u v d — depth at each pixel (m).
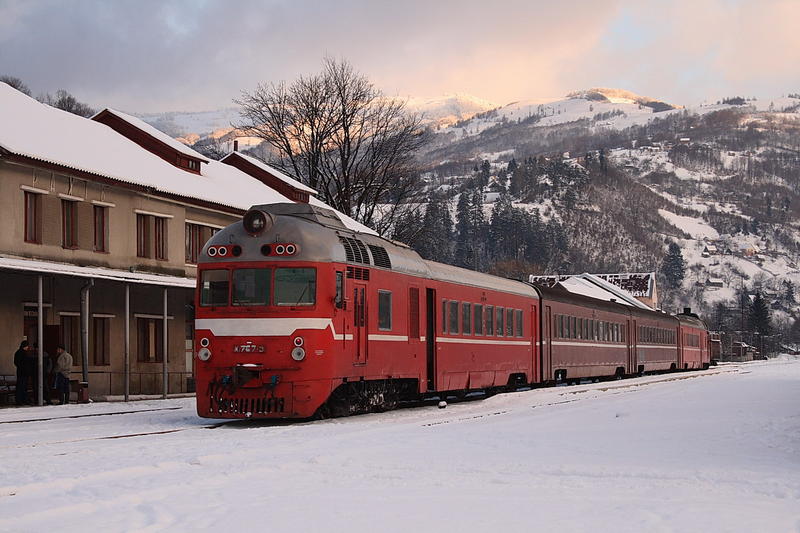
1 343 26.55
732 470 10.95
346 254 18.78
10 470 10.81
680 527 7.59
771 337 164.12
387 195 60.44
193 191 33.53
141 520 7.88
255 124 60.12
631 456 12.34
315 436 14.73
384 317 20.33
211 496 9.09
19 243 26.30
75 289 29.45
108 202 30.09
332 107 59.22
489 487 9.76
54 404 25.50
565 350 34.69
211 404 17.97
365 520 7.91
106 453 12.39
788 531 7.44
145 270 31.69
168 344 33.88
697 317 68.00
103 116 37.16
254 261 18.08
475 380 25.94
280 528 7.57
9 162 25.89
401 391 22.28
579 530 7.49
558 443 13.83
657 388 30.22
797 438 14.51
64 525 7.67
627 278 121.50
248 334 17.84
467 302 25.53
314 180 59.41
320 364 17.78
